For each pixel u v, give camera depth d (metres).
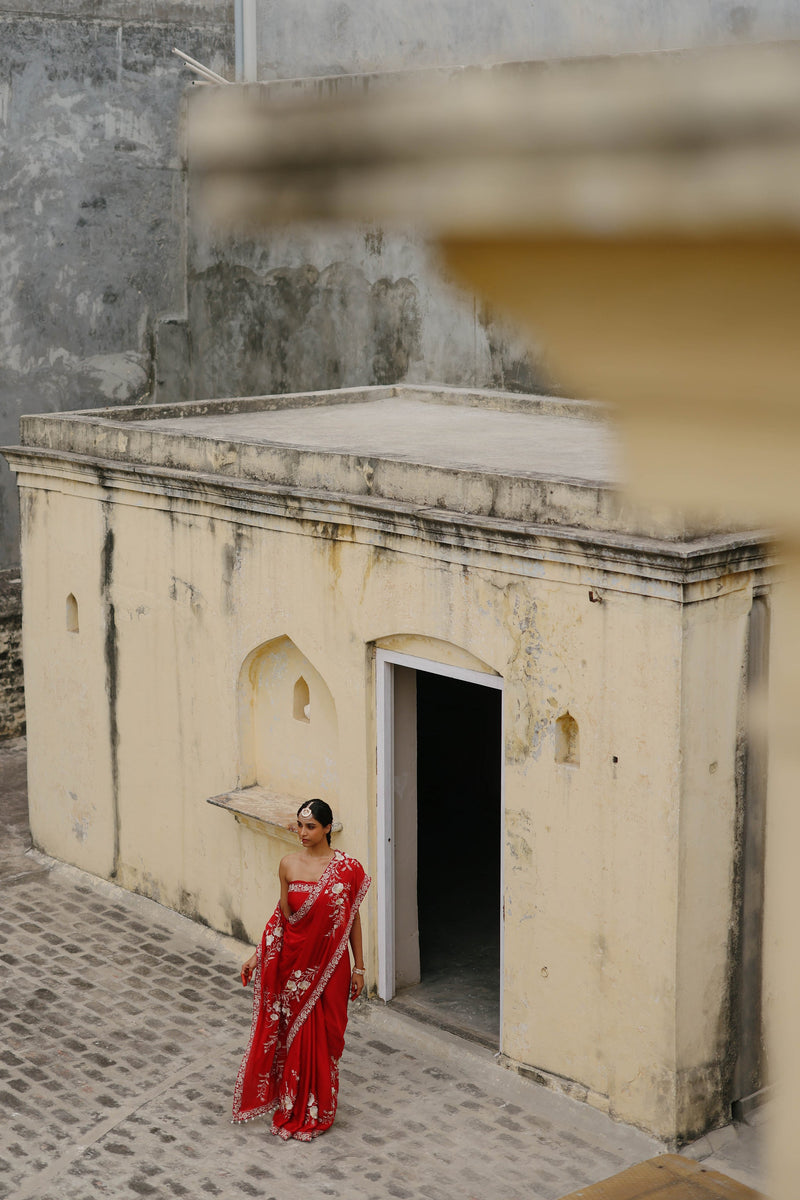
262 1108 7.14
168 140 14.62
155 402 14.97
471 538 7.15
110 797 10.16
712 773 6.58
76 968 9.09
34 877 10.59
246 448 8.54
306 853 7.04
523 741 7.15
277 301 14.07
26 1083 7.64
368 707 8.05
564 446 9.06
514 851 7.31
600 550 6.47
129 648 9.70
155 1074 7.75
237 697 8.90
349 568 7.95
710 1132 6.87
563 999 7.17
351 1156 6.89
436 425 10.20
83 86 13.98
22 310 13.94
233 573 8.73
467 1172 6.73
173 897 9.74
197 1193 6.59
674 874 6.52
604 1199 3.16
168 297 14.91
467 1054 7.73
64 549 10.12
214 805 9.00
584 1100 7.12
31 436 10.27
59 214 14.03
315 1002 6.99
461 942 9.38
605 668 6.66
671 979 6.61
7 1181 6.71
